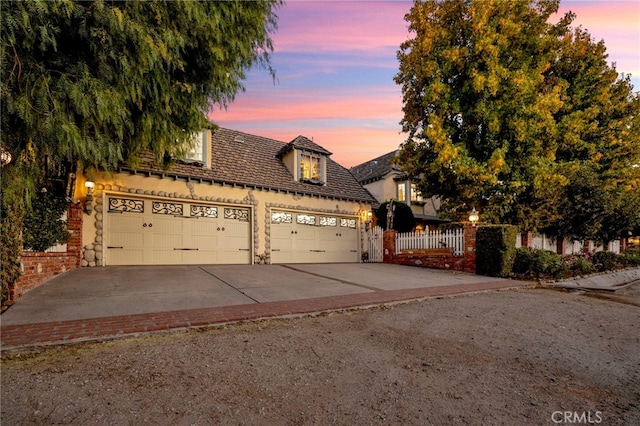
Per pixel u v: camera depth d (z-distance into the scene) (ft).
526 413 8.25
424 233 45.11
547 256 34.68
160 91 18.84
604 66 48.06
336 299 20.67
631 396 9.35
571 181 42.86
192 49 19.40
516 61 41.34
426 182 46.29
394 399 8.71
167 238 37.22
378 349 12.37
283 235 46.60
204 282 25.25
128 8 14.48
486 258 35.47
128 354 11.07
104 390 8.57
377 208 60.59
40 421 7.14
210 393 8.64
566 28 47.50
